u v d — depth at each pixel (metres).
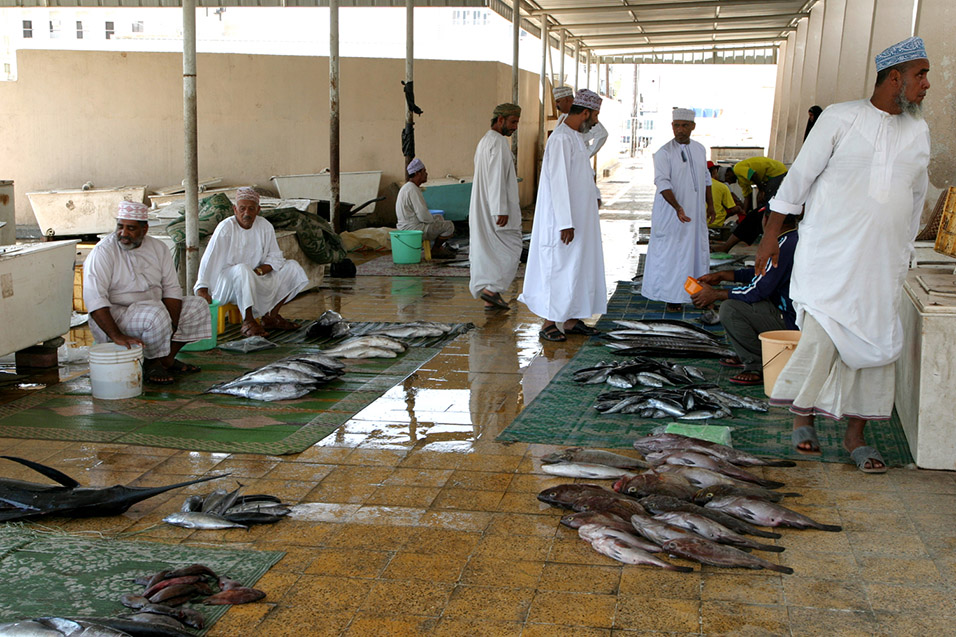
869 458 4.57
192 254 8.12
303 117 17.62
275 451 5.03
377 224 17.94
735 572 3.54
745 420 5.50
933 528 3.91
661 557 3.68
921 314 4.50
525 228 17.42
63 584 3.47
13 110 17.44
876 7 12.01
